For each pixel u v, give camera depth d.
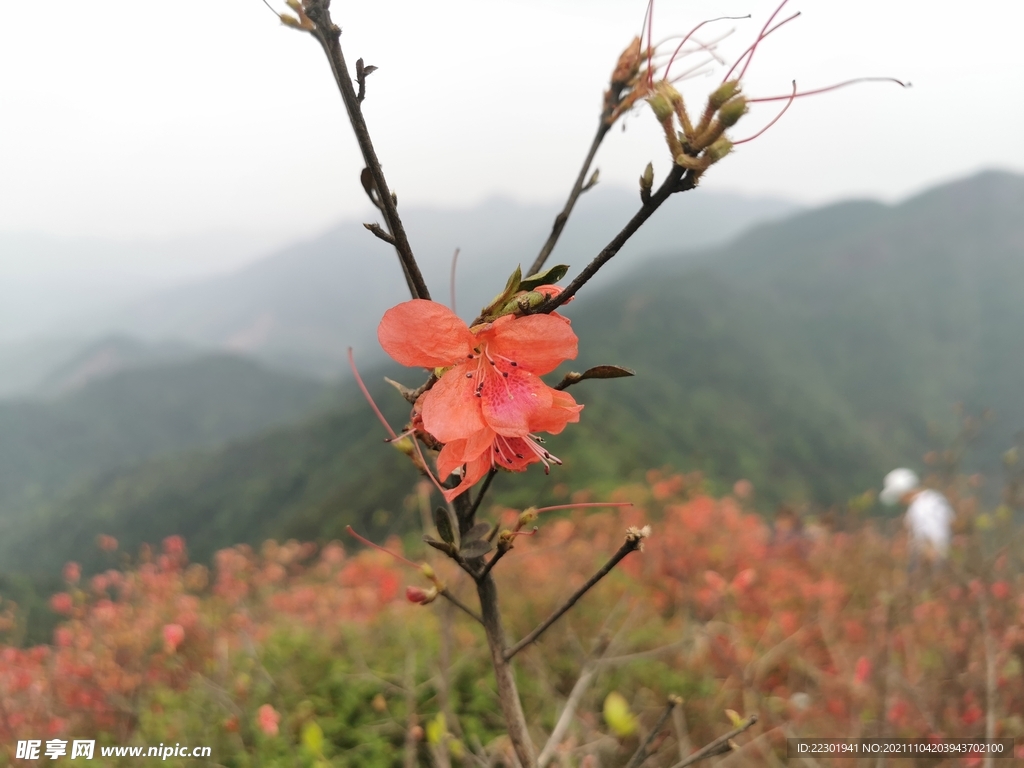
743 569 8.32
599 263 1.40
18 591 10.16
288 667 5.98
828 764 4.40
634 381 78.75
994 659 4.35
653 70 2.05
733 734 2.07
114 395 183.62
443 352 1.59
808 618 6.71
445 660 4.51
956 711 4.68
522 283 1.55
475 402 1.56
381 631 6.75
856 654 5.94
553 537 9.23
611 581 7.79
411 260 1.62
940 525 6.69
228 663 6.02
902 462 87.25
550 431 1.63
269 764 4.59
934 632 6.12
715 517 10.48
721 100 1.23
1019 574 6.00
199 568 8.85
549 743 2.94
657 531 9.03
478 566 1.75
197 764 4.73
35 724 5.66
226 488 75.31
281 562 10.27
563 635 6.33
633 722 3.65
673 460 36.62
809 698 5.55
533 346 1.56
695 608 5.85
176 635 5.59
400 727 4.86
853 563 8.66
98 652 6.28
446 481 1.80
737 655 5.91
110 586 8.64
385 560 9.79
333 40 1.56
